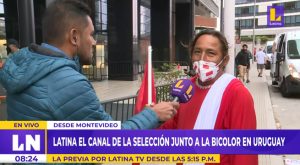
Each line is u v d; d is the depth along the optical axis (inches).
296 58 514.6
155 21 934.4
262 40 3024.1
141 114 77.3
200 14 1659.7
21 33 189.3
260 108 414.9
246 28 3690.9
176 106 81.9
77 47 72.9
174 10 1123.9
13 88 67.2
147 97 92.0
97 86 605.3
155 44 934.4
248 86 651.5
